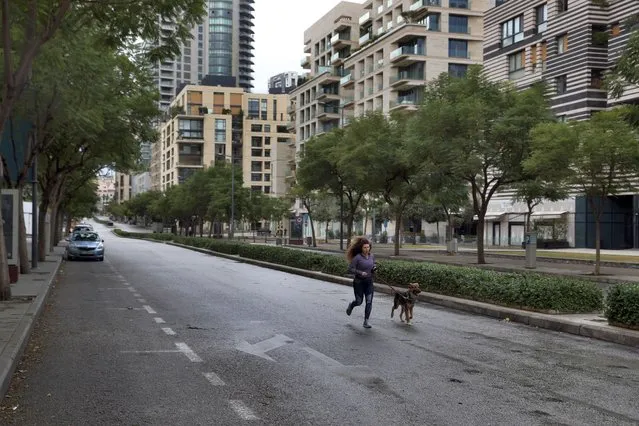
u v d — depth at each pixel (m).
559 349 8.91
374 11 86.19
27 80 14.32
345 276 19.45
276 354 8.42
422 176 27.27
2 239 13.42
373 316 12.09
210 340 9.45
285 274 22.83
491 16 51.53
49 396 6.31
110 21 12.52
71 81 17.41
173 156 146.12
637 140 20.00
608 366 7.82
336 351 8.64
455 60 72.81
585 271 23.70
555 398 6.33
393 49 75.50
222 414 5.72
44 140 23.89
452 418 5.64
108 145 25.58
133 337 9.71
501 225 54.28
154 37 12.59
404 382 6.93
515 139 24.11
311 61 107.75
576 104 42.09
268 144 151.88
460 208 55.78
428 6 71.94
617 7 40.38
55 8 12.38
